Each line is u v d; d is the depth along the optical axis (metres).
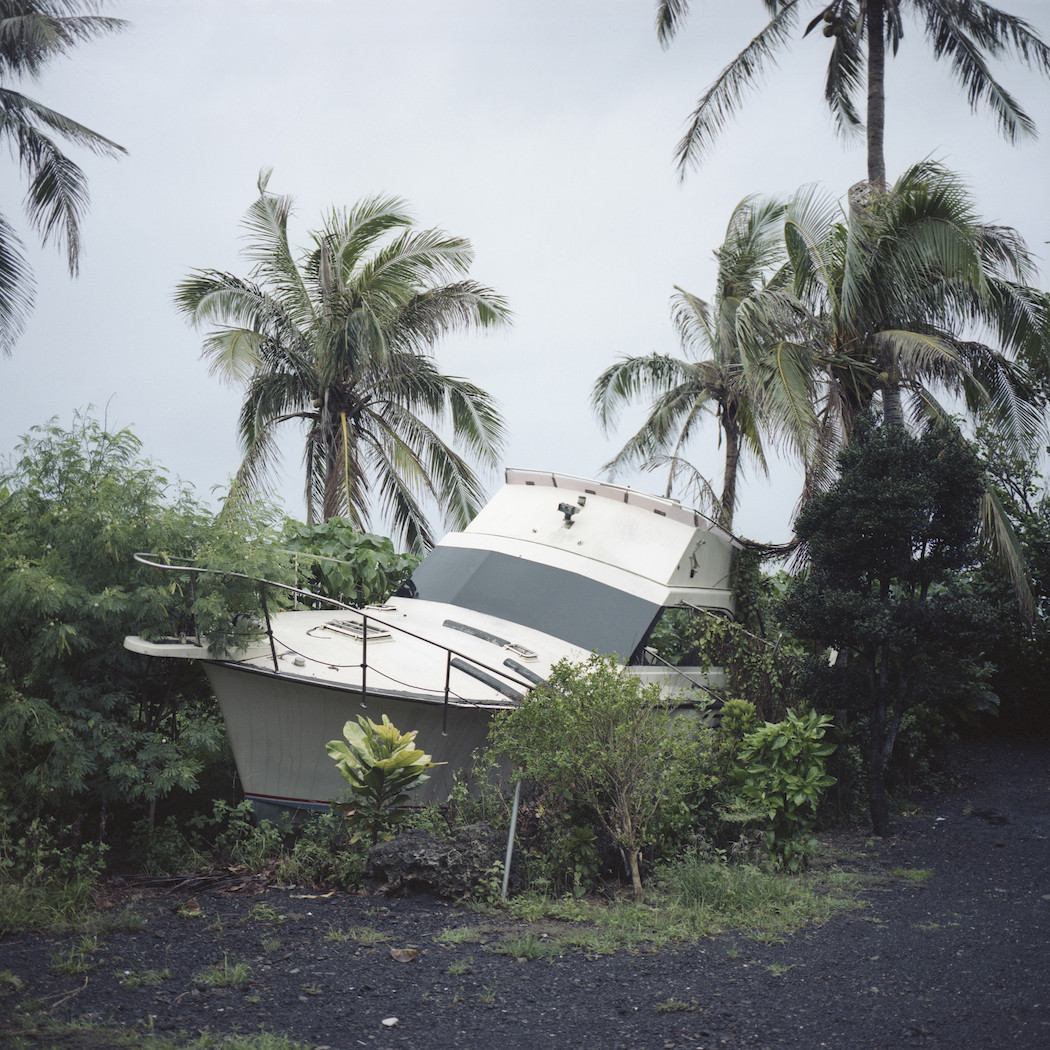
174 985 5.42
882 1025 5.08
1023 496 16.97
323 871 7.56
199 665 8.52
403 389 20.12
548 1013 5.21
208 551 7.89
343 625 9.40
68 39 18.88
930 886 8.25
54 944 6.00
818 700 10.73
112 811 8.34
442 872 7.12
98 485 8.12
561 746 7.58
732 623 10.95
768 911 7.14
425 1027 5.00
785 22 18.52
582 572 10.62
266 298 19.36
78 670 8.05
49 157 18.94
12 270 18.75
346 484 18.77
